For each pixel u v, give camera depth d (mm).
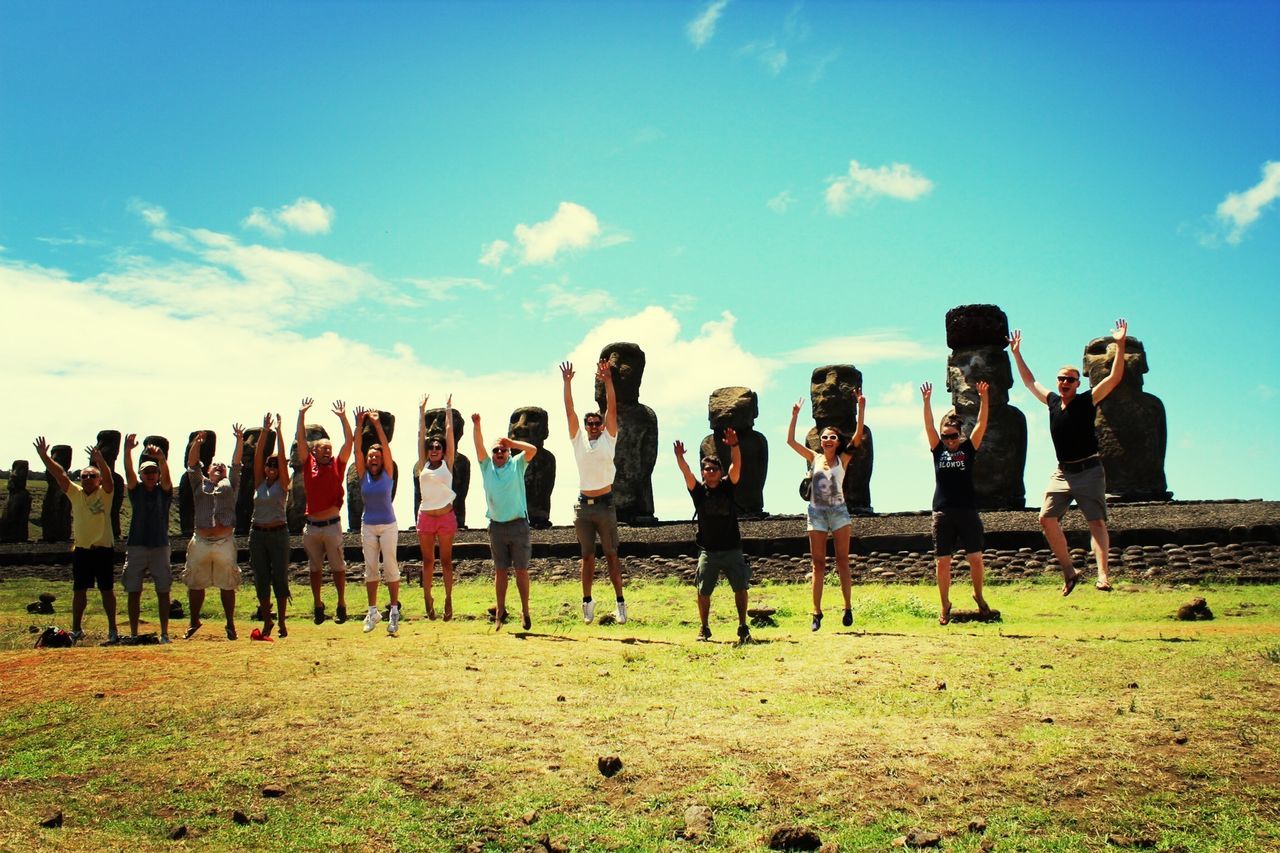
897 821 6039
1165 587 15562
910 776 6496
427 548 14781
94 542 12898
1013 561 17812
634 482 23156
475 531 23672
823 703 7895
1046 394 11891
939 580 12516
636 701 8133
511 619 14961
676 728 7402
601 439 13031
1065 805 6090
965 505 12438
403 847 6012
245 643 11102
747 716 7645
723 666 9320
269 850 5992
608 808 6324
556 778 6656
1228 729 6805
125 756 7242
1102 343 19844
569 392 13070
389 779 6711
